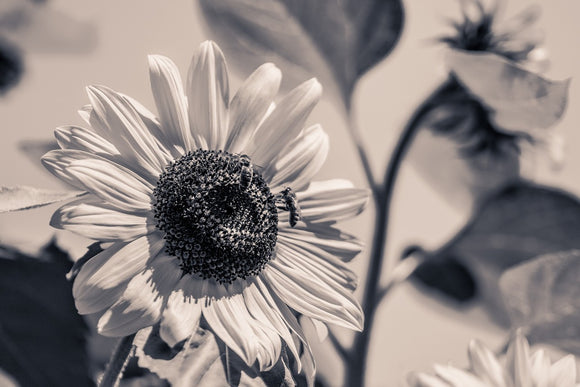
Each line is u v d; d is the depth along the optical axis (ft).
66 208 2.04
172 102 2.13
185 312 2.10
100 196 2.06
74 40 2.61
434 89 2.71
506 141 2.71
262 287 2.18
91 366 2.15
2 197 2.02
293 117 2.19
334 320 2.17
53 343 2.14
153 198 2.12
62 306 2.16
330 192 2.23
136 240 2.09
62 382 2.13
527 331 2.70
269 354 2.07
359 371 2.66
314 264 2.20
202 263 2.14
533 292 2.68
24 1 2.53
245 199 2.17
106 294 2.05
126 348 2.06
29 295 2.17
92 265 2.06
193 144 2.16
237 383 2.07
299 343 2.15
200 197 2.14
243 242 2.15
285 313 2.17
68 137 2.08
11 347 2.13
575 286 2.65
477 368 2.34
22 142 2.48
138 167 2.11
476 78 2.51
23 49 2.63
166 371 2.05
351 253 2.22
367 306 2.71
